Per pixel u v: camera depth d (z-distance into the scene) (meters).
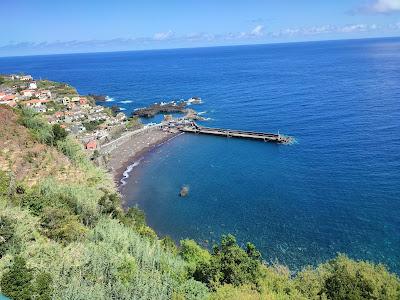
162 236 99.12
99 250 59.16
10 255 51.91
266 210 108.62
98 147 166.38
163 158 159.25
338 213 103.06
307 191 117.94
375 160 135.00
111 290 49.88
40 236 62.78
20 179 93.56
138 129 199.25
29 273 47.06
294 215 104.38
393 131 163.12
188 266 63.72
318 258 85.25
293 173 132.88
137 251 63.28
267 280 52.91
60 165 110.06
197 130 193.50
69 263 53.66
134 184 132.75
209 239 96.94
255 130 189.50
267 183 127.00
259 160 149.50
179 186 129.75
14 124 121.56
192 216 108.62
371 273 52.94
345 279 51.19
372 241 89.50
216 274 53.59
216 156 158.25
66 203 78.94
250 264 54.56
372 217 99.19
